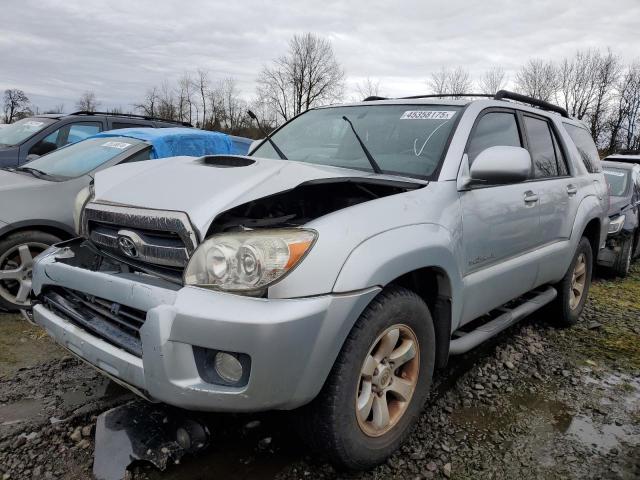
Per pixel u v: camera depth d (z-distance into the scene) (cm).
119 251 239
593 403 316
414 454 254
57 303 251
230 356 198
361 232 217
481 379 340
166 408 258
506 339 411
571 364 372
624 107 4244
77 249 276
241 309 189
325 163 321
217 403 193
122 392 300
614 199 703
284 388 195
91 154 502
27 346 364
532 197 340
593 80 4331
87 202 271
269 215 252
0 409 278
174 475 230
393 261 220
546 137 400
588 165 465
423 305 248
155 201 229
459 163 284
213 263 198
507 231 313
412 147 301
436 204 259
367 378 228
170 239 220
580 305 457
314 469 239
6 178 448
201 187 230
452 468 245
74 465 235
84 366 334
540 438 274
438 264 248
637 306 543
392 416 246
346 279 204
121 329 219
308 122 374
